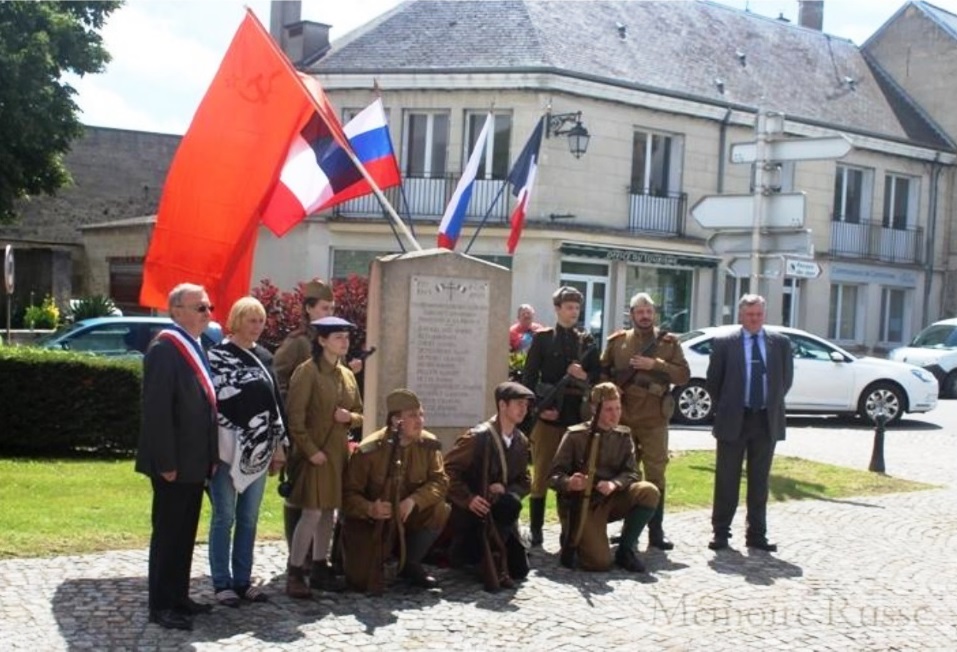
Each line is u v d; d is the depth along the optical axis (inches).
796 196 482.0
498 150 967.0
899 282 1240.2
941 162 1266.0
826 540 362.3
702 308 1057.5
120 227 1306.6
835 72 1279.5
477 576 297.0
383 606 266.2
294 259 1002.1
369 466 277.1
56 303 1301.7
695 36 1149.1
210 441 244.2
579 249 959.6
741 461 345.4
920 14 1326.3
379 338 326.3
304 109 331.0
